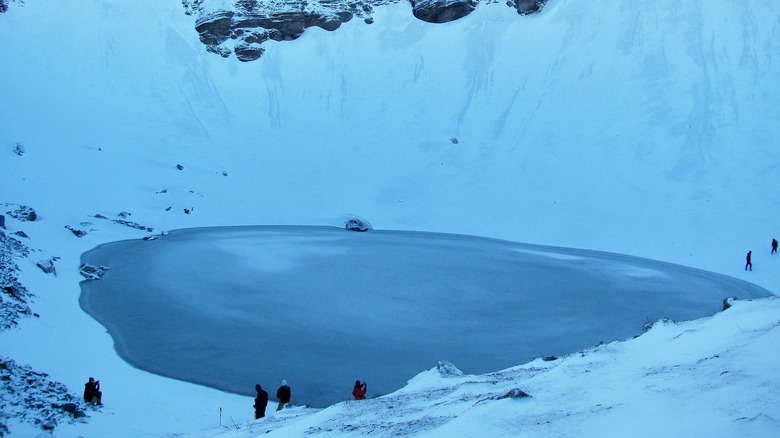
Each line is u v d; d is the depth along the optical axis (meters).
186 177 57.00
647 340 10.23
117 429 14.24
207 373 19.59
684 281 33.03
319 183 59.06
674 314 26.41
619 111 59.06
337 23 82.12
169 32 78.12
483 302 28.83
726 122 53.44
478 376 14.02
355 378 19.16
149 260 36.34
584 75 65.19
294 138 65.88
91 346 21.58
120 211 48.25
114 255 37.44
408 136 64.44
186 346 22.22
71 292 28.70
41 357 19.30
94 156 55.59
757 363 6.34
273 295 29.59
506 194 53.72
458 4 80.06
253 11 81.31
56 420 14.02
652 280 33.31
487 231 49.19
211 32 79.56
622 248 42.88
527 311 27.34
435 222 51.97
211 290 30.27
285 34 81.38
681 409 5.75
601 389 7.52
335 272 34.50
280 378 19.20
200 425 15.13
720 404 5.49
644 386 6.98
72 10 76.44
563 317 26.36
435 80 71.81
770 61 58.47
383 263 36.97
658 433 5.38
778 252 37.56
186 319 25.50
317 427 9.42
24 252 32.16
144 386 18.05
